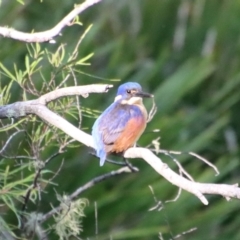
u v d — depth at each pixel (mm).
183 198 12961
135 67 17312
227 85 17875
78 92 7863
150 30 20156
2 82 11781
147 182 12320
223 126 17984
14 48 13164
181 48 20062
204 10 20453
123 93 10461
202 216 13312
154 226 12156
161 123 13289
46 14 17969
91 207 11609
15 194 8742
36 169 9070
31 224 9242
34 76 12031
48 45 14797
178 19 20438
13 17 14812
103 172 11953
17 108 8195
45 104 8227
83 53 14797
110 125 9742
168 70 19062
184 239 13086
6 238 9062
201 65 16250
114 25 19391
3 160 9578
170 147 13664
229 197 7262
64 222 9141
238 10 20062
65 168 11602
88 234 11648
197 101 18672
